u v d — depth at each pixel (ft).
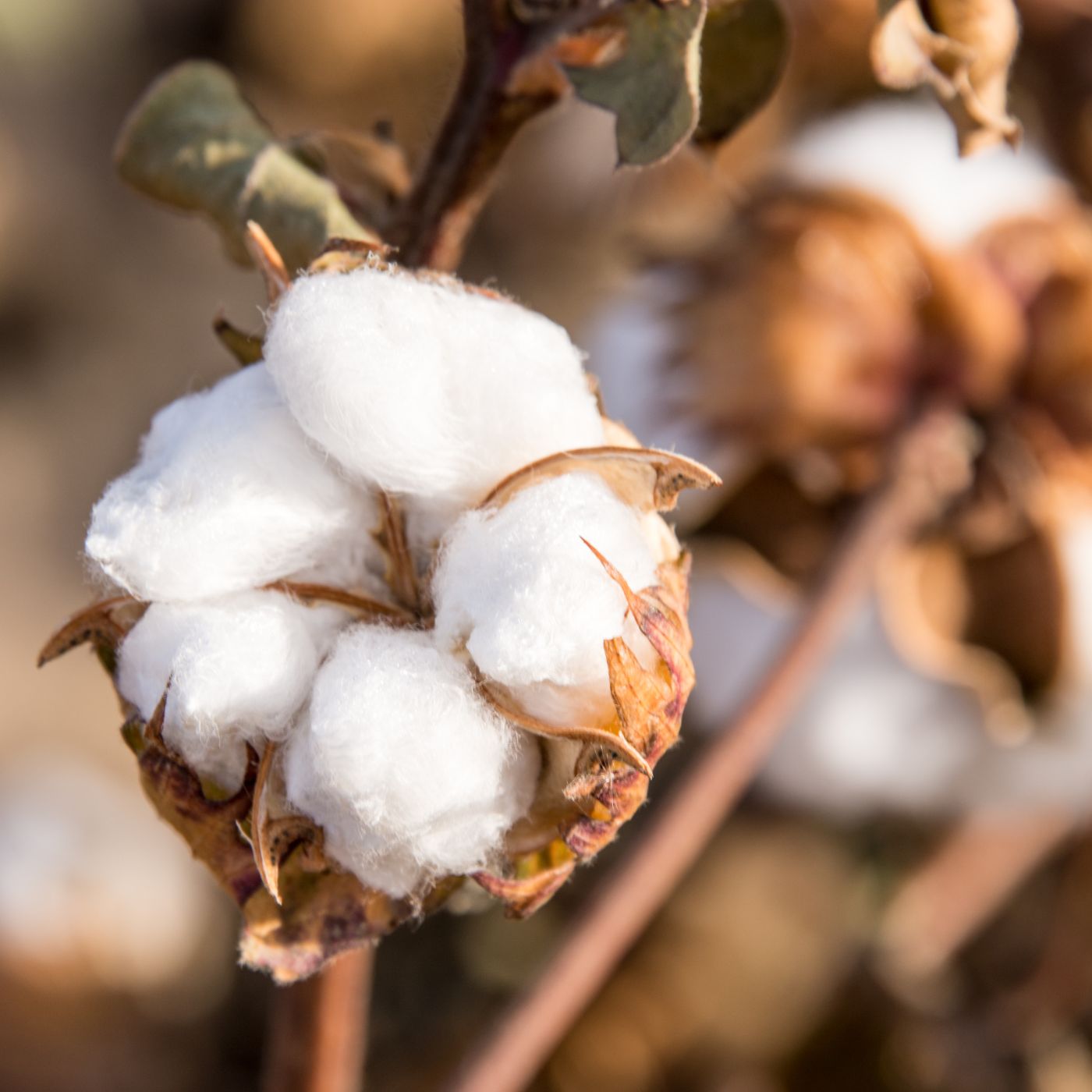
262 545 1.50
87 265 6.05
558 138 3.69
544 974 1.89
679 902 2.96
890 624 2.13
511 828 1.52
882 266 2.07
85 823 3.54
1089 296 2.07
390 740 1.48
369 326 1.50
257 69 5.39
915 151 2.14
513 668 1.47
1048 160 2.32
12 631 5.40
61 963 3.22
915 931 2.96
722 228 2.20
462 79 1.68
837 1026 2.99
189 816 1.53
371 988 2.93
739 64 1.75
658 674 1.49
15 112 6.16
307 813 1.51
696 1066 2.97
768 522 2.15
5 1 6.07
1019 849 2.90
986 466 2.09
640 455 1.49
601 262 3.65
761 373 2.07
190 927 3.52
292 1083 1.76
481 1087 1.87
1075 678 2.12
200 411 1.53
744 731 1.94
